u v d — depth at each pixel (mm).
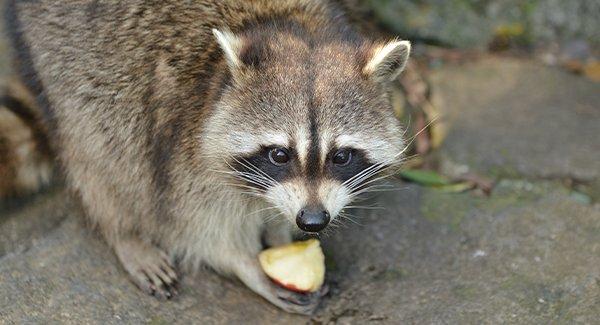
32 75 5344
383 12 7719
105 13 5051
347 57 4691
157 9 5016
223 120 4680
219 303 4898
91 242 5258
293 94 4512
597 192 6004
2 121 5391
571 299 4801
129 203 5133
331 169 4625
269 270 4848
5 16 5598
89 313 4664
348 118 4562
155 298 4863
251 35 4781
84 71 5055
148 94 4945
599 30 7762
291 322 4777
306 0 5117
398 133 4906
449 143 6504
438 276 5070
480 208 5703
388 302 4879
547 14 7762
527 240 5340
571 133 6641
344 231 5445
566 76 7438
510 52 7762
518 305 4770
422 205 5727
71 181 5309
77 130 5129
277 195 4613
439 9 7738
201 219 4961
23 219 5457
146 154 4996
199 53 4895
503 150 6426
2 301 4676
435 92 7117
